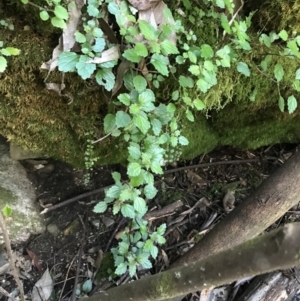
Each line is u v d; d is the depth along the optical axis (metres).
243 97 1.97
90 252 2.17
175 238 2.27
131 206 1.81
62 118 1.78
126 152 1.98
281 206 1.85
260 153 2.60
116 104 1.64
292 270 2.13
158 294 1.18
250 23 1.80
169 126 1.77
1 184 2.11
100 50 1.49
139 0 1.54
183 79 1.63
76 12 1.52
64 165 2.29
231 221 1.91
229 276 0.92
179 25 1.60
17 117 1.74
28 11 1.55
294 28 1.86
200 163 2.48
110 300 1.43
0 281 2.02
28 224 2.11
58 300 2.04
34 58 1.58
